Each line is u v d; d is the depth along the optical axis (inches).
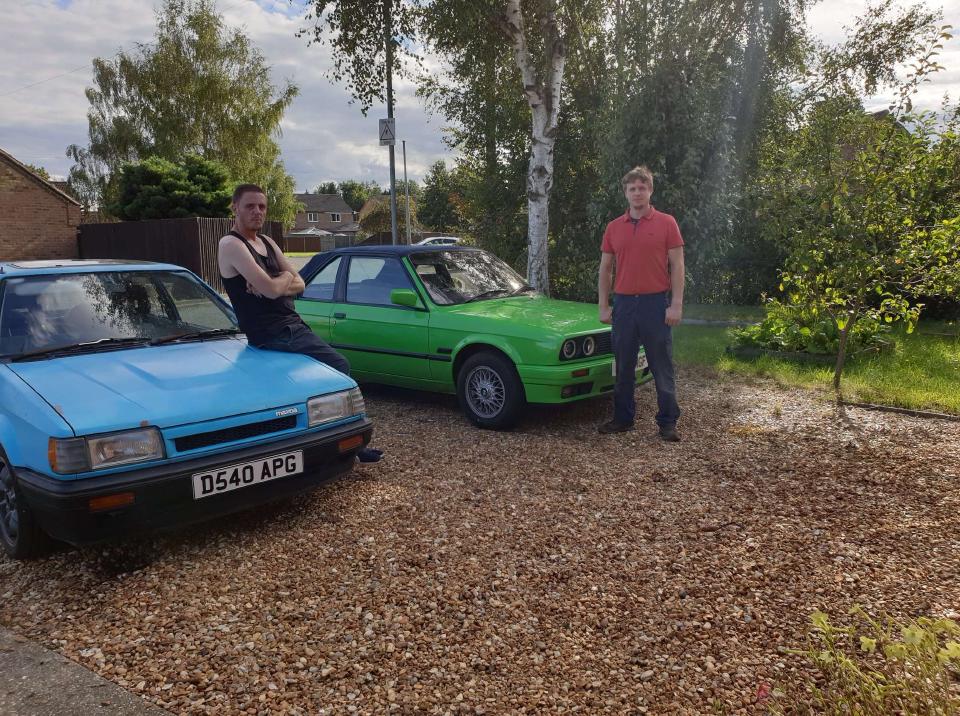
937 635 101.4
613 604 115.3
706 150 453.4
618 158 465.7
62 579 128.3
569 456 191.5
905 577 120.8
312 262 275.6
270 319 170.7
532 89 466.9
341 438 151.9
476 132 605.3
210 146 1347.2
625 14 469.4
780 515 148.5
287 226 1498.5
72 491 117.3
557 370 203.9
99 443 120.9
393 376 246.4
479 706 91.0
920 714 74.0
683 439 205.2
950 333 374.9
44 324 156.3
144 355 155.1
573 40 537.6
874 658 97.0
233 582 125.0
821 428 212.1
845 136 254.1
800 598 115.3
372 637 107.0
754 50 513.7
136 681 97.1
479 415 222.4
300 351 172.2
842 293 269.7
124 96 1307.8
